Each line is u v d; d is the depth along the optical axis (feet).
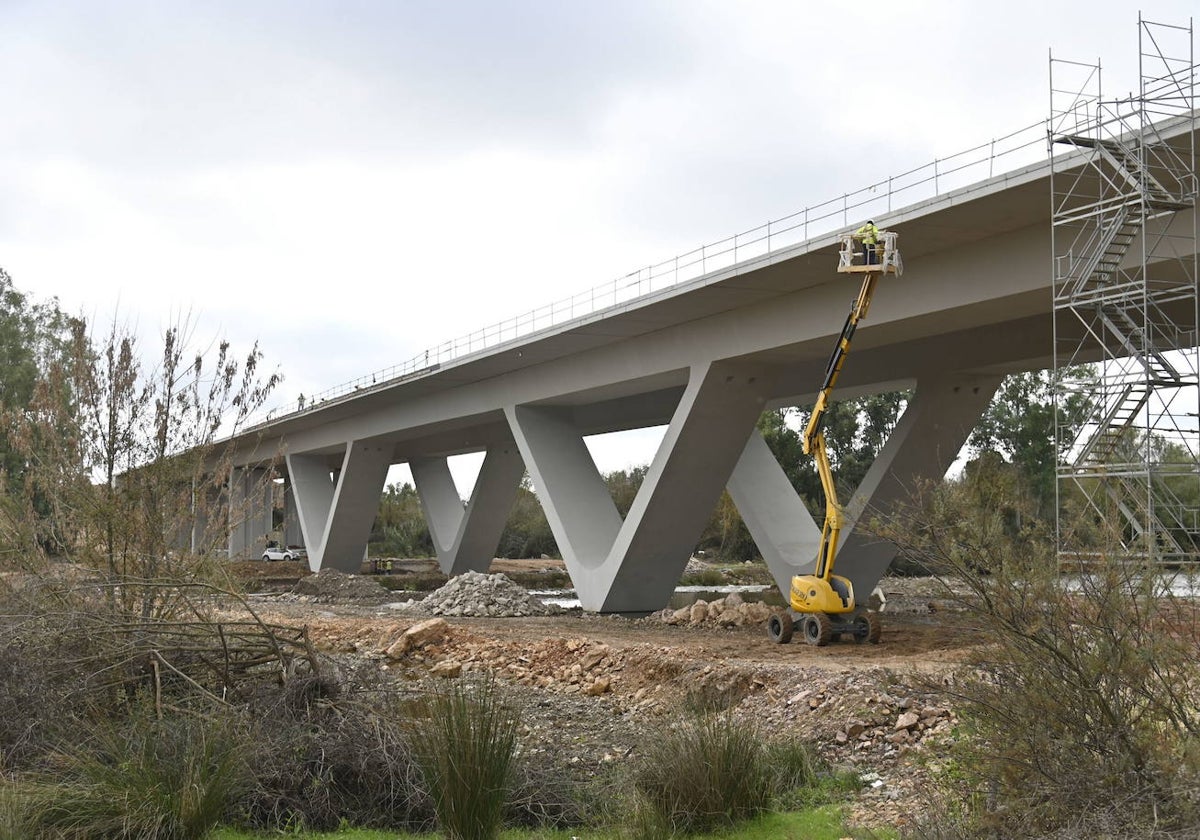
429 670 66.74
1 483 39.99
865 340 83.05
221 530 41.52
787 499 110.93
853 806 31.71
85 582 36.91
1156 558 24.56
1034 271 66.74
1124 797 22.04
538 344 104.83
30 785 28.09
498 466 162.61
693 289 82.84
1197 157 58.03
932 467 94.63
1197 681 23.68
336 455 199.72
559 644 67.62
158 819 26.58
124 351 40.55
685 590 154.40
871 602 111.24
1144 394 59.98
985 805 25.05
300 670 35.55
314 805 29.73
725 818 29.73
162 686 35.04
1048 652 23.97
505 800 29.43
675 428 95.71
